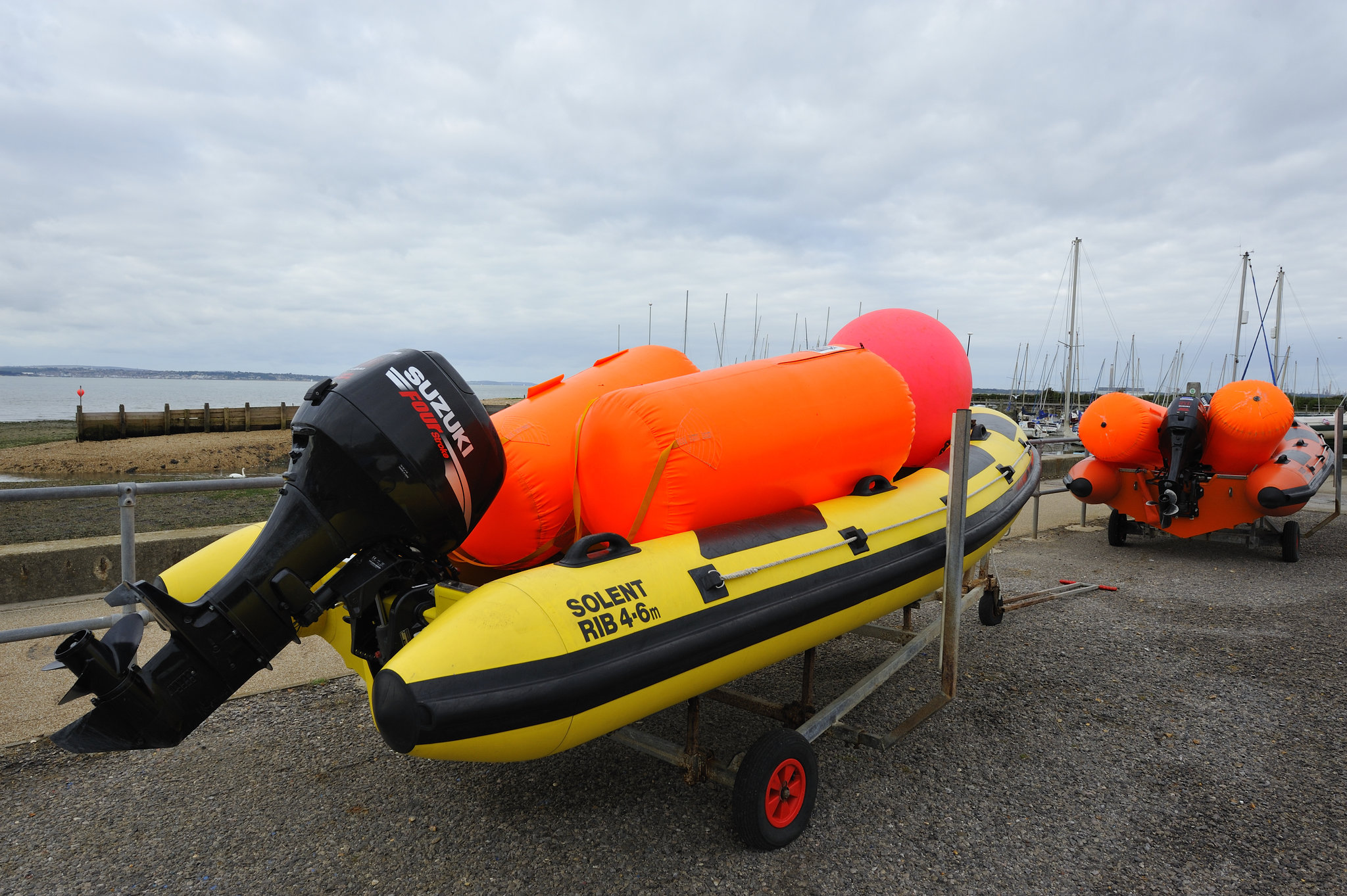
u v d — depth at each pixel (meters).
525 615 2.29
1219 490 7.87
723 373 3.38
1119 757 3.64
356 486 2.46
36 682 3.99
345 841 2.83
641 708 2.50
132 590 2.26
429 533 2.60
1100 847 2.90
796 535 3.24
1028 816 3.11
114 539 5.68
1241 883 2.68
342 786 3.22
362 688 4.23
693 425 2.97
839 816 3.09
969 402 5.03
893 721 4.01
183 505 12.25
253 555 2.43
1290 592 6.82
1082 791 3.32
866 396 3.71
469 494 2.66
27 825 2.88
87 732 2.30
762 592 2.92
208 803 3.07
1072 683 4.58
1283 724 4.02
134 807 3.02
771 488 3.28
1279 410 7.39
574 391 3.57
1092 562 8.10
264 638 2.42
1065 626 5.74
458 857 2.74
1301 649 5.21
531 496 3.13
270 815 2.99
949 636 3.81
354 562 2.56
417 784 3.25
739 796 2.71
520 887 2.58
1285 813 3.15
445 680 2.10
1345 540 9.23
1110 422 8.04
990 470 4.85
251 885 2.56
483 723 2.11
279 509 2.50
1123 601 6.49
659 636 2.54
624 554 2.73
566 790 3.22
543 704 2.19
